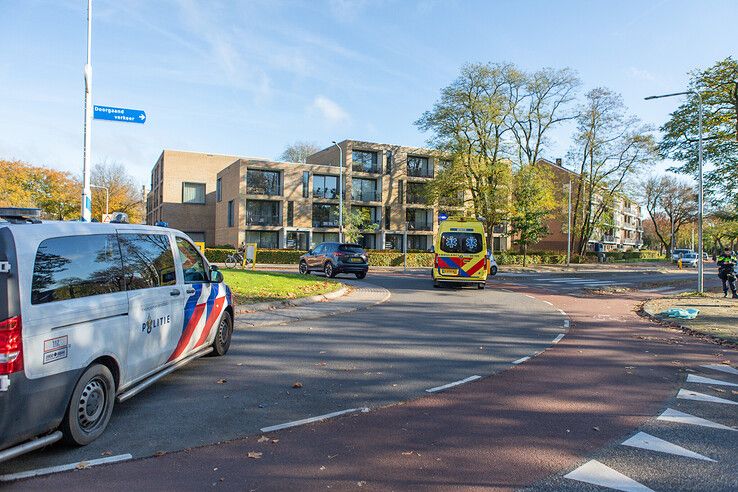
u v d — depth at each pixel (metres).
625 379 6.43
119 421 4.59
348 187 49.53
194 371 6.41
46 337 3.62
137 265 4.95
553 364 7.20
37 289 3.62
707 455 4.04
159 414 4.80
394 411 5.00
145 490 3.29
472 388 5.87
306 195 47.50
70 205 52.00
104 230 4.59
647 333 10.18
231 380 6.01
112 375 4.43
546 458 3.93
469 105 37.69
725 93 23.61
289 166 46.72
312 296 13.95
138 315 4.77
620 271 38.31
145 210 69.62
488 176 39.81
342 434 4.35
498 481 3.52
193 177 54.56
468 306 13.74
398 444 4.14
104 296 4.31
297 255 38.12
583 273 34.31
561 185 52.81
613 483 3.52
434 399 5.42
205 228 54.97
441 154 41.25
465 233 18.75
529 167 39.75
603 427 4.65
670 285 24.25
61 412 3.76
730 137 23.67
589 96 43.88
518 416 4.91
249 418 4.71
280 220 46.31
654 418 4.93
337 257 22.36
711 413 5.10
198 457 3.83
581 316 12.48
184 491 3.29
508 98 38.19
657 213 83.38
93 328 4.09
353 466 3.71
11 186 45.28
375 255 39.38
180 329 5.70
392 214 51.72
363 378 6.20
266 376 6.21
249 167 45.41
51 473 3.52
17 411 3.38
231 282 15.22
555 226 63.62
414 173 53.66
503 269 37.06
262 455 3.88
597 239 77.12
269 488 3.35
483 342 8.73
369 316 11.34
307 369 6.59
